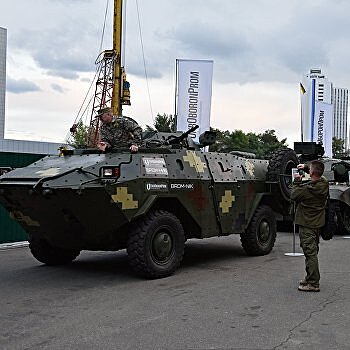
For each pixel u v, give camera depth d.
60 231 7.89
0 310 6.13
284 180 10.41
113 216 7.39
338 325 5.49
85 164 7.56
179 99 16.98
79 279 7.93
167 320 5.66
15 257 10.18
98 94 37.06
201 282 7.66
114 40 36.31
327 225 13.02
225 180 9.27
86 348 4.77
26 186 7.18
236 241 12.64
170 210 8.61
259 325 5.48
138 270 7.75
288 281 7.73
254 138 45.16
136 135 8.55
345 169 14.80
